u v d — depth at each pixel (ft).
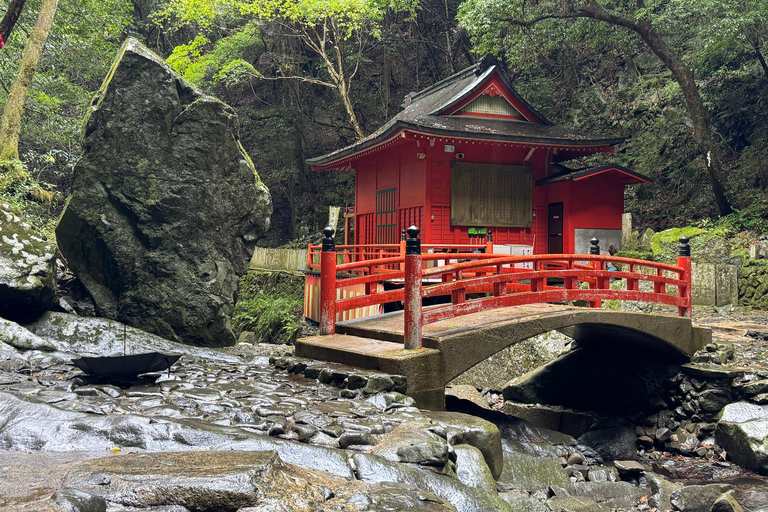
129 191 35.40
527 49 83.35
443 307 25.63
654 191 82.53
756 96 79.05
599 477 23.75
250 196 38.55
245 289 76.95
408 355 20.99
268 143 110.52
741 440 26.37
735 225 64.69
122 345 32.04
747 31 66.95
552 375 37.99
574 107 96.99
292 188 111.34
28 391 16.93
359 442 14.39
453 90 60.85
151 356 19.20
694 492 19.34
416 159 53.93
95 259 36.11
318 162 69.31
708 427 29.43
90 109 36.04
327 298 26.63
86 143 35.27
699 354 31.83
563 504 18.24
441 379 21.84
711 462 27.22
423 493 11.85
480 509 12.60
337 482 11.71
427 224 52.08
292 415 16.48
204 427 13.52
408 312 22.18
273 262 78.54
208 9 84.23
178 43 119.44
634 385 34.19
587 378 36.58
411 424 15.85
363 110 112.78
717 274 55.01
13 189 42.88
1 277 28.63
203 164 36.68
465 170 53.36
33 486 9.92
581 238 53.83
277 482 10.43
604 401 35.42
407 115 64.75
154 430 13.01
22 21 64.49
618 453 30.14
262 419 15.61
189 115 36.22
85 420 13.43
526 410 37.22
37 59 48.19
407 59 114.01
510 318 25.70
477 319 26.30
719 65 79.46
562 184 54.54
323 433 14.76
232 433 13.23
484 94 56.03
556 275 27.71
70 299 36.22
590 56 100.78
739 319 47.83
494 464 16.81
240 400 17.70
